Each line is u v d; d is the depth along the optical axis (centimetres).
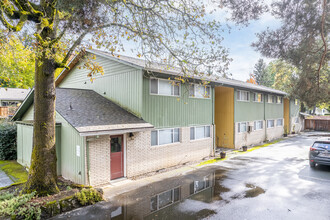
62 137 982
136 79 1048
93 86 1344
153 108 1088
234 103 1709
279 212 649
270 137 2247
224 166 1205
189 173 1073
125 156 990
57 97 1071
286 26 1109
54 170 720
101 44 815
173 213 649
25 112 1351
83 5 697
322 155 1106
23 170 1102
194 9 818
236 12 920
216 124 1830
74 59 1398
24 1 579
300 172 1077
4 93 2852
